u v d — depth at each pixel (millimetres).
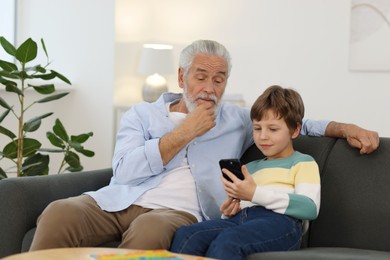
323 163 2787
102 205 2662
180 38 5680
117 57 5277
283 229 2398
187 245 2359
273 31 5523
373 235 2617
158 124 2881
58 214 2426
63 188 2844
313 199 2482
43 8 5219
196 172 2820
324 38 5426
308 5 5445
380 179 2662
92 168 5293
